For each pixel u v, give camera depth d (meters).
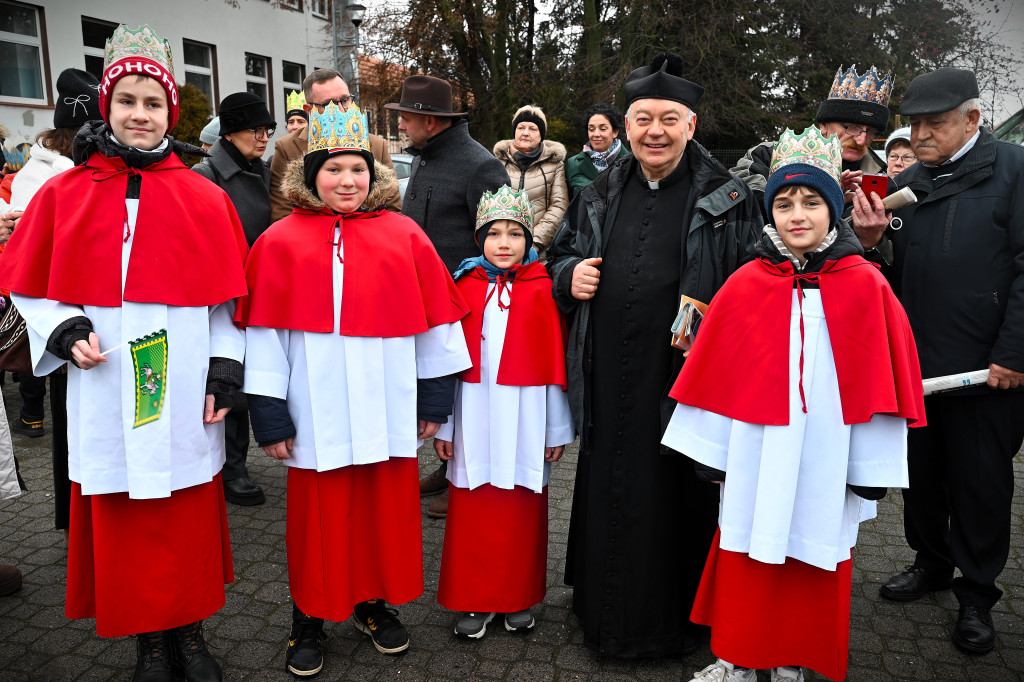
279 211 4.07
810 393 2.18
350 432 2.46
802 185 2.13
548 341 2.73
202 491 2.38
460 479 2.74
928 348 2.79
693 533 2.68
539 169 4.70
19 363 2.66
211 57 14.85
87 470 2.21
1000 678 2.58
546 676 2.57
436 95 3.77
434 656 2.69
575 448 5.10
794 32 15.76
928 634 2.85
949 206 2.73
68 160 3.10
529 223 2.76
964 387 2.71
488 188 3.80
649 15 14.49
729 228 2.50
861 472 2.17
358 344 2.44
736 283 2.29
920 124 2.74
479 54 16.25
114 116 2.20
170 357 2.25
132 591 2.29
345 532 2.51
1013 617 2.97
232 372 2.35
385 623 2.72
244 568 3.33
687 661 2.67
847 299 2.16
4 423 2.84
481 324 2.72
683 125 2.49
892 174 4.09
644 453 2.57
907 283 2.83
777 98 15.90
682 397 2.31
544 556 2.87
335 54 13.42
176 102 2.31
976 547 2.77
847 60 15.48
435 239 3.89
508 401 2.67
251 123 3.78
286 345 2.47
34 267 2.20
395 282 2.49
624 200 2.71
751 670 2.41
